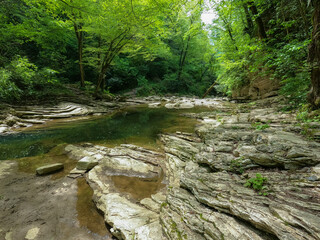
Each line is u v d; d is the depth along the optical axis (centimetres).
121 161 492
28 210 304
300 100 644
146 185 392
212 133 585
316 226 160
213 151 422
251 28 1272
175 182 379
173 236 215
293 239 158
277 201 214
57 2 977
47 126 899
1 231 256
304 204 197
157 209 300
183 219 239
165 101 2041
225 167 344
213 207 241
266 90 1128
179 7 627
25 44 1709
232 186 272
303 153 286
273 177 270
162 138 696
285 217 182
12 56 1165
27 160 507
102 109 1398
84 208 319
